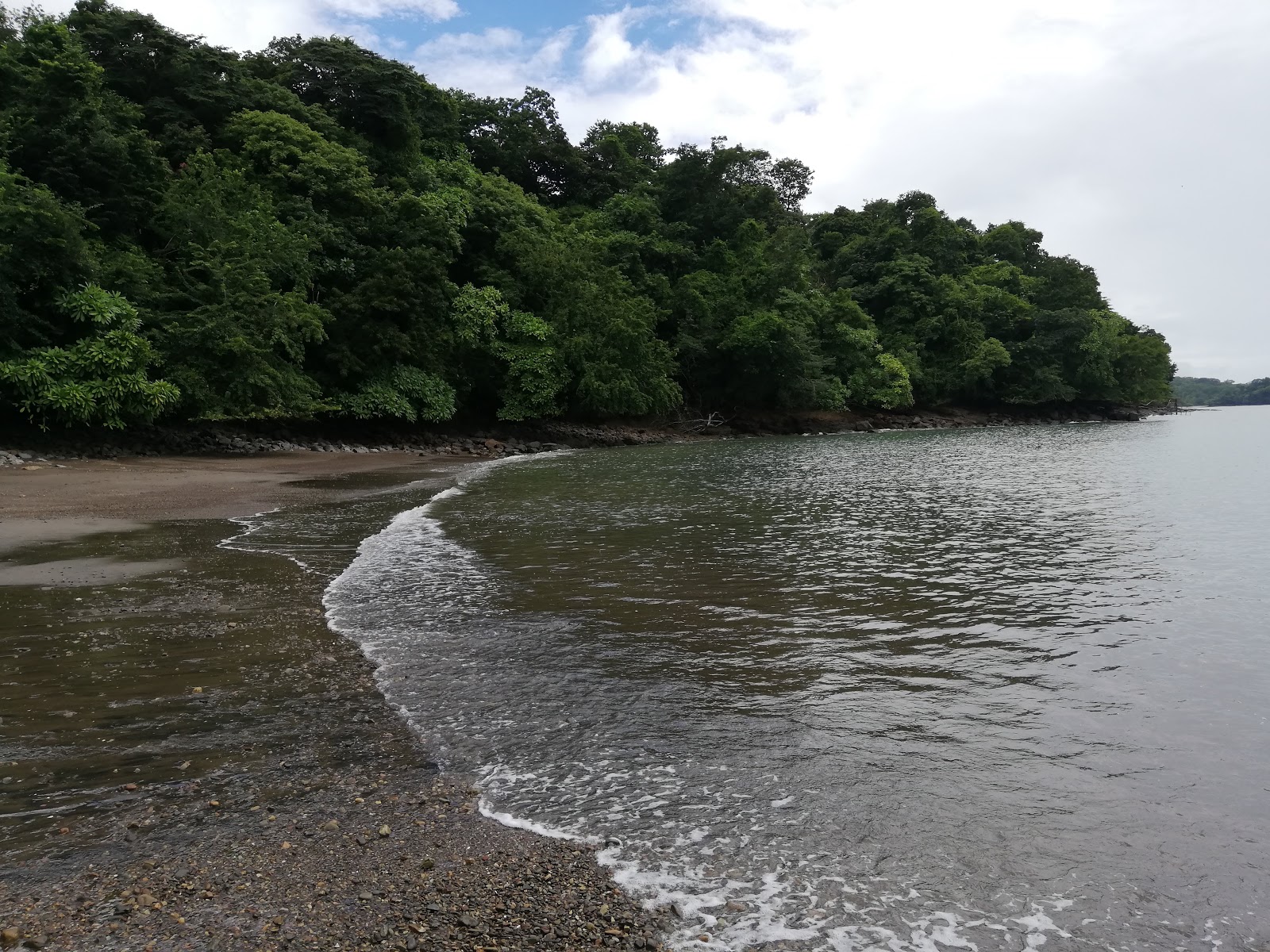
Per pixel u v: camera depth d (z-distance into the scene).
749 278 54.69
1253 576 9.02
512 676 5.72
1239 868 3.35
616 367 42.31
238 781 4.12
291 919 3.01
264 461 26.28
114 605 7.62
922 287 68.00
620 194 56.28
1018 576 9.05
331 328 33.84
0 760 4.32
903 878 3.26
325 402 32.41
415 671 5.82
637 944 2.86
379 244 36.84
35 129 26.33
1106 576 9.06
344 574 9.13
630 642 6.55
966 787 4.04
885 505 15.63
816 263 71.62
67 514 13.51
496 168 51.69
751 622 7.14
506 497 17.08
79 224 24.69
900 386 60.12
